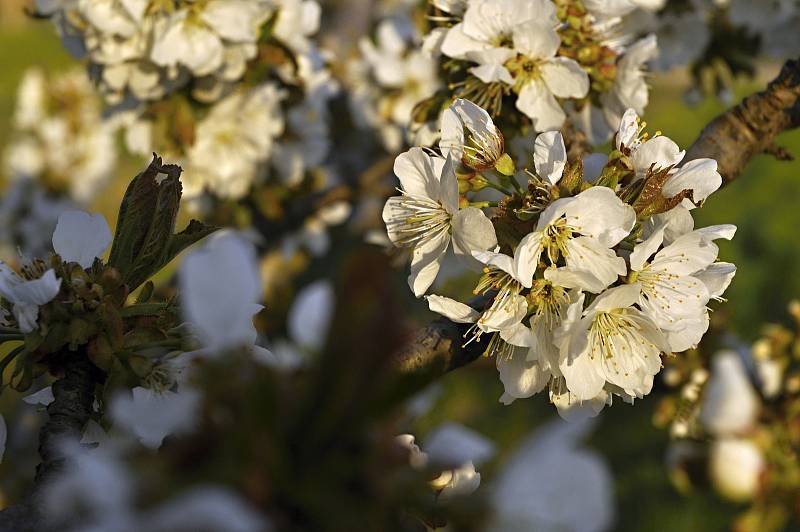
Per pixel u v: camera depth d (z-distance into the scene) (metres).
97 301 0.99
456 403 2.06
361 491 0.84
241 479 0.81
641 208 0.99
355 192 1.42
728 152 1.08
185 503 0.70
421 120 1.12
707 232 0.99
